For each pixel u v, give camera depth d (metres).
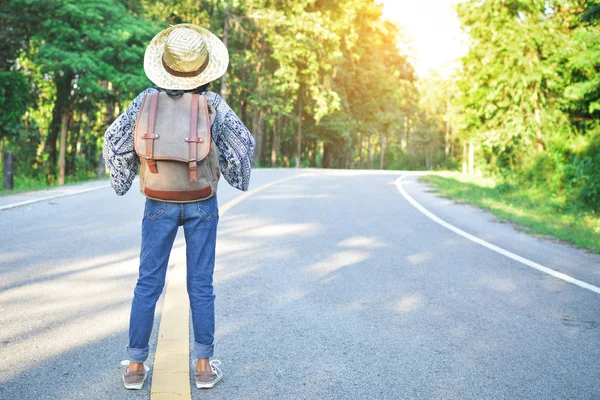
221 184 16.47
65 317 4.26
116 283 5.25
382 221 10.18
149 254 3.10
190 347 3.71
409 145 101.50
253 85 39.84
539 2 19.28
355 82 49.94
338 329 4.23
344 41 46.44
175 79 3.04
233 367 3.45
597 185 12.91
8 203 10.55
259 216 10.15
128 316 4.32
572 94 15.11
